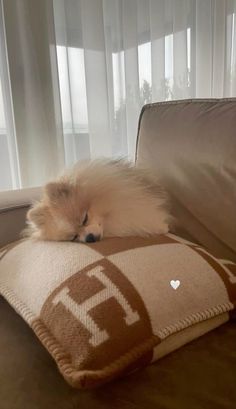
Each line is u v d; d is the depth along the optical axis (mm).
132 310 595
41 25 1354
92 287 627
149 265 686
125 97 1626
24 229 1037
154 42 1646
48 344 575
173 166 1024
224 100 991
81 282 644
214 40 1819
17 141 1390
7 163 1421
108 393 538
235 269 772
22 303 692
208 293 674
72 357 543
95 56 1494
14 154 1417
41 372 592
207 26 1783
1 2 1287
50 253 780
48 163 1445
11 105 1376
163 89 1691
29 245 876
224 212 911
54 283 670
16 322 754
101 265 680
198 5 1740
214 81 1865
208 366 586
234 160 883
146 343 572
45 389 553
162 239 830
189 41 1757
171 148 1033
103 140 1559
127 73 1599
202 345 645
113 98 1614
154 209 946
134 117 1640
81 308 594
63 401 527
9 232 1044
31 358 630
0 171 1416
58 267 709
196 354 620
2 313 796
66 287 645
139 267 677
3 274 812
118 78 1619
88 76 1497
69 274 676
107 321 570
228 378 555
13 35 1312
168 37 1712
